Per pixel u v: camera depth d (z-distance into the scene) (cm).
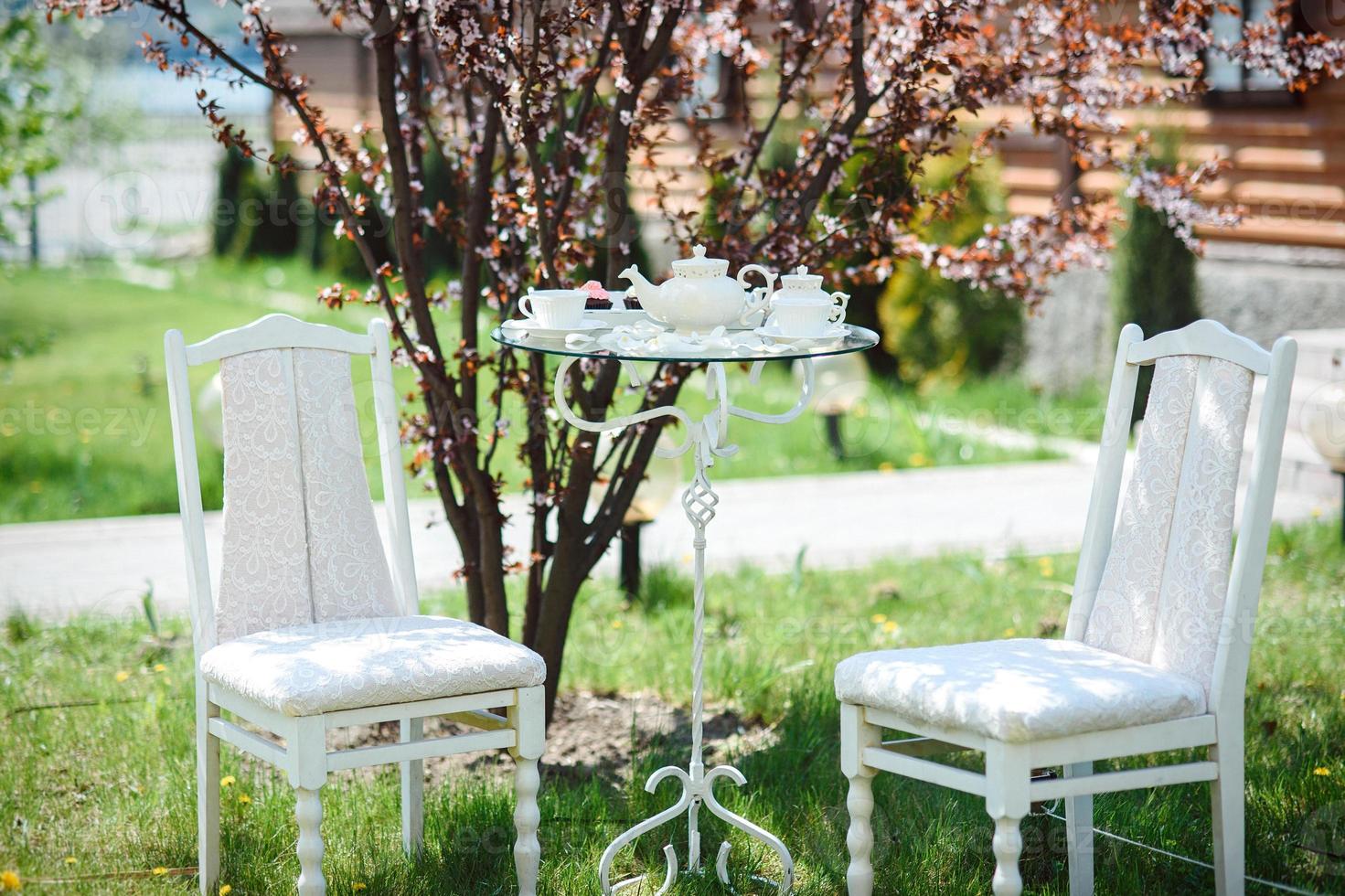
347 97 1455
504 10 350
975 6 378
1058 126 404
